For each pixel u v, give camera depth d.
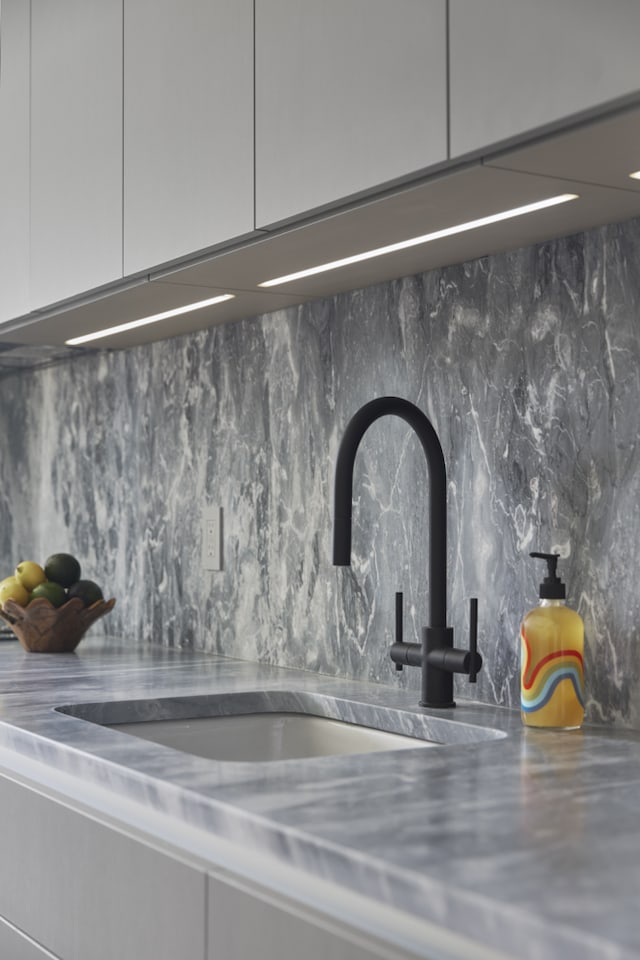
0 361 3.00
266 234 1.63
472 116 1.25
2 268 2.41
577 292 1.59
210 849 1.12
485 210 1.46
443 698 1.70
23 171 2.32
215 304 2.14
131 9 1.91
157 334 2.51
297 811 1.05
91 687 1.91
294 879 1.01
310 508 2.12
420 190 1.37
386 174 1.37
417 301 1.88
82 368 2.93
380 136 1.38
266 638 2.24
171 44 1.80
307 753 1.86
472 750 1.35
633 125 1.14
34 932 1.43
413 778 1.19
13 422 3.21
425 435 1.71
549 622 1.50
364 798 1.10
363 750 1.74
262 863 1.05
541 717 1.50
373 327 1.97
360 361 2.00
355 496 2.02
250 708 1.87
